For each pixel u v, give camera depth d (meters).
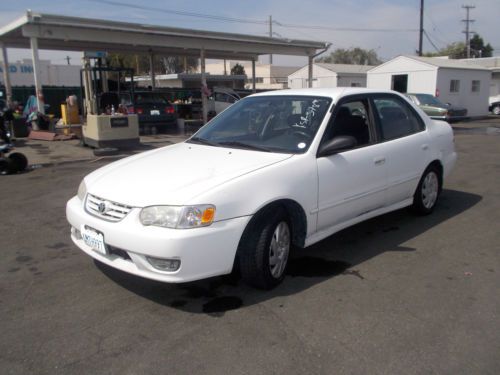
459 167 9.15
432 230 5.12
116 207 3.35
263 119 4.52
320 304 3.44
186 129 18.45
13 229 5.30
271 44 21.83
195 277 3.19
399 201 5.07
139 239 3.14
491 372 2.64
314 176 3.86
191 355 2.81
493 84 35.62
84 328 3.12
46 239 4.95
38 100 15.70
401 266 4.15
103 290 3.69
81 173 8.95
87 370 2.68
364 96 4.69
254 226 3.49
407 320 3.21
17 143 13.83
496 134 16.52
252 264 3.49
